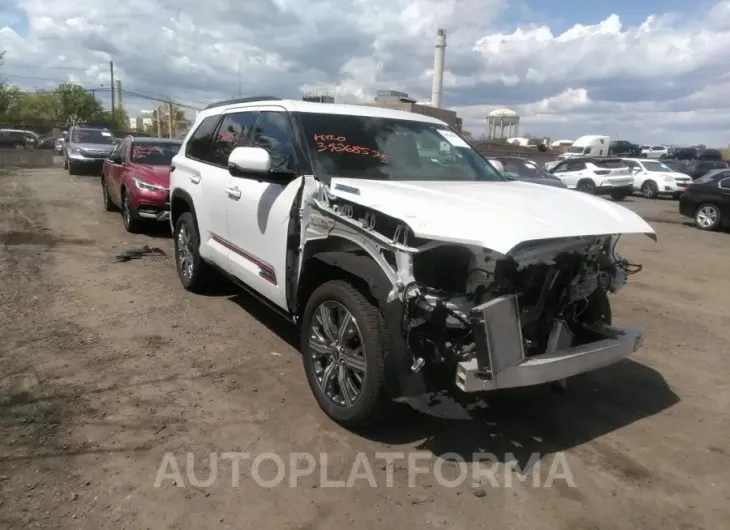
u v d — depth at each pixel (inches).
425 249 127.4
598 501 124.8
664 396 176.4
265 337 209.3
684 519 119.8
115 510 115.5
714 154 1828.2
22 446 135.6
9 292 250.5
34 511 114.0
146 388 166.6
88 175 874.8
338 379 148.2
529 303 139.3
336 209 150.9
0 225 411.8
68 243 360.5
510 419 158.4
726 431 156.1
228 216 204.5
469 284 131.2
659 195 983.6
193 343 201.3
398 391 130.6
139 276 285.7
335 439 144.3
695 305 276.8
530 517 118.9
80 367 178.7
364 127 188.4
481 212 128.8
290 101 193.2
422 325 128.9
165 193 382.3
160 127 2329.0
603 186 908.6
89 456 132.8
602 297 165.9
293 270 166.6
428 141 197.6
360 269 135.9
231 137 217.9
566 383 173.9
